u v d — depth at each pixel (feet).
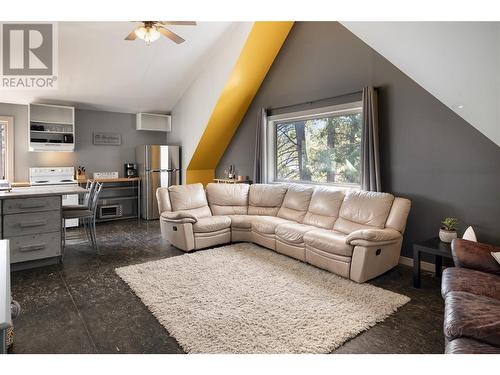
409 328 7.37
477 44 7.29
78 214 13.12
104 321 7.69
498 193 9.79
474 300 5.79
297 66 16.15
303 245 11.86
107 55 15.87
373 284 10.03
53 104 19.33
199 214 15.23
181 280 10.16
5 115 18.26
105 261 12.34
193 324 7.41
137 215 22.45
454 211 10.76
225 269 11.19
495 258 7.27
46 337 6.97
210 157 21.62
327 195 13.34
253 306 8.34
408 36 8.39
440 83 8.84
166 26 14.74
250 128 19.42
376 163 12.25
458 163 10.61
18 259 10.97
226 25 15.62
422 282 10.26
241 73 16.93
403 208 10.95
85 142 21.07
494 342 4.63
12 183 17.63
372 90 12.29
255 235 14.28
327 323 7.47
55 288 9.70
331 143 15.12
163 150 21.62
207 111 18.75
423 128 11.43
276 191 15.78
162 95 21.02
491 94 7.86
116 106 21.30
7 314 3.18
